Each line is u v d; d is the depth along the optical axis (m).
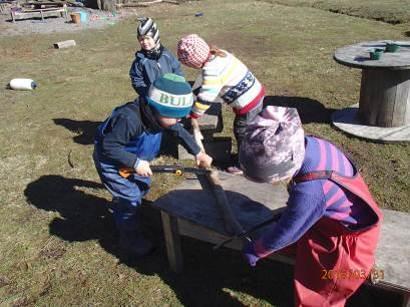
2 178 4.76
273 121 2.04
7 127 6.08
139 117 2.84
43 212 4.11
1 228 3.90
